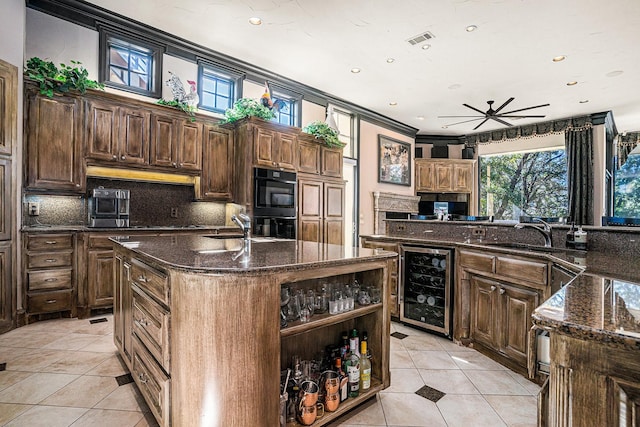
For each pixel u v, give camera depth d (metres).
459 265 2.79
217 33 4.01
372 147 6.98
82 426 1.62
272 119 5.03
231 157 4.54
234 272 1.31
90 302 3.26
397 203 7.40
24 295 3.02
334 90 5.79
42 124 3.16
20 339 2.70
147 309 1.70
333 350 1.90
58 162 3.24
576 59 4.47
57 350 2.50
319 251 1.94
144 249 1.91
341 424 1.68
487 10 3.44
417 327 3.15
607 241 2.29
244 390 1.33
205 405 1.32
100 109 3.48
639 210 7.96
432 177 8.12
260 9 3.51
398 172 7.59
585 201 6.68
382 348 1.92
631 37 3.89
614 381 0.65
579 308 0.84
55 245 3.14
